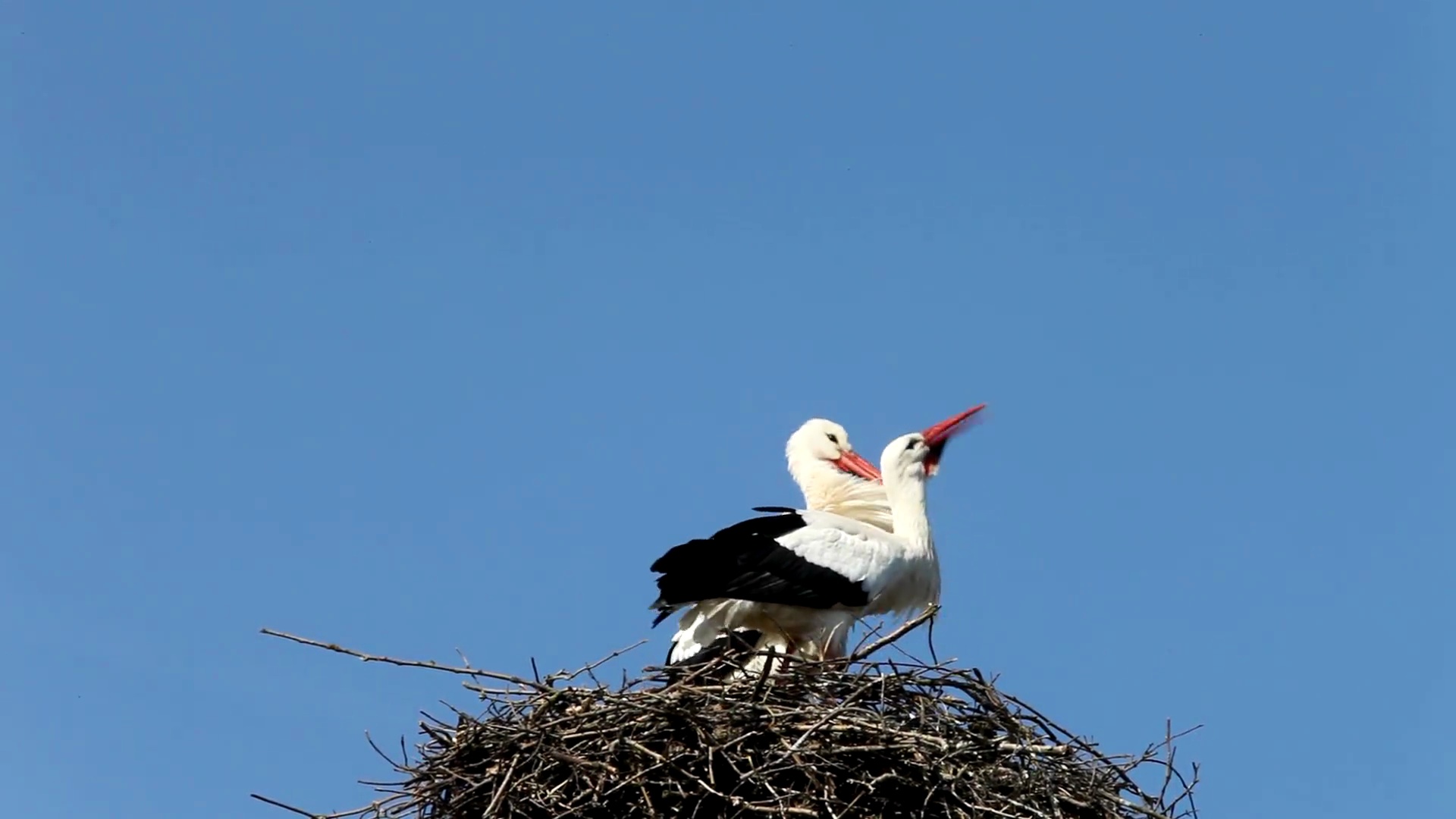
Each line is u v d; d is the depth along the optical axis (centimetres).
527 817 1509
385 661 1557
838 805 1484
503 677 1544
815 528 1803
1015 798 1511
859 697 1538
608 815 1493
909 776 1497
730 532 1773
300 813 1494
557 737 1504
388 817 1530
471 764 1537
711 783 1480
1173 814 1559
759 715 1511
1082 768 1547
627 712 1516
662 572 1733
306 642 1555
